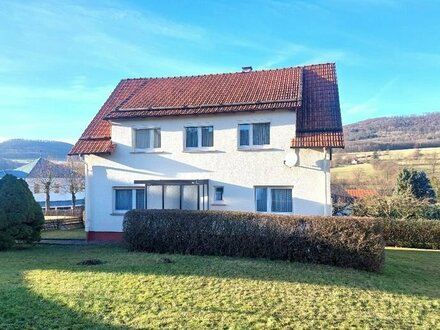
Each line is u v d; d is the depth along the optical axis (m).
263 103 19.42
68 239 21.81
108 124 22.62
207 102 20.53
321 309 7.88
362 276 11.04
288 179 19.03
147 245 14.42
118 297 8.33
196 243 13.72
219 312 7.55
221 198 20.05
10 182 17.25
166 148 20.72
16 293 8.60
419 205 26.66
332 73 23.12
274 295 8.69
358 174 47.06
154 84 24.61
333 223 12.33
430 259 16.55
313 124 19.44
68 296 8.36
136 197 21.25
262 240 13.03
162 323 6.96
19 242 18.55
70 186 59.62
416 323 7.33
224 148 19.95
